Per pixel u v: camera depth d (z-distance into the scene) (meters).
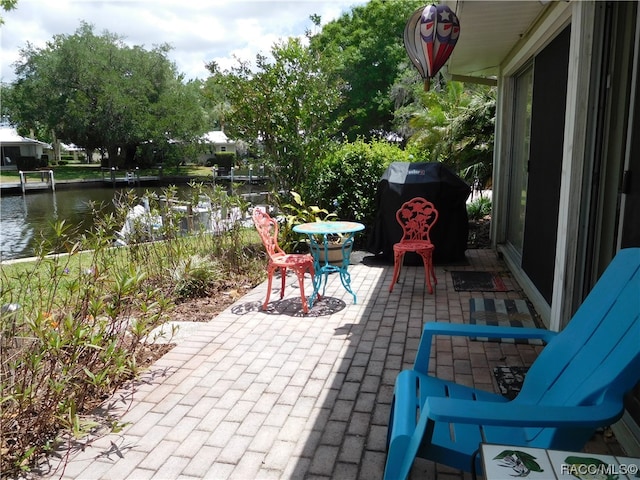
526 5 4.20
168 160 39.00
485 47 6.07
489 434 1.90
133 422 2.80
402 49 27.39
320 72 7.81
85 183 30.70
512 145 6.96
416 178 6.56
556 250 3.69
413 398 2.10
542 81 4.77
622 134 3.00
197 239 6.45
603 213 3.20
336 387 3.17
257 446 2.54
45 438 2.62
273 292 5.45
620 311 1.83
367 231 7.73
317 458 2.43
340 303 5.01
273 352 3.76
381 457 2.42
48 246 3.69
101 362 3.20
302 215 7.38
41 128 39.03
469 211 9.93
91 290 3.37
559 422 1.49
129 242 5.49
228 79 7.56
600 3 3.04
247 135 7.77
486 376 3.28
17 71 35.72
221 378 3.33
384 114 27.86
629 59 2.91
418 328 4.23
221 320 4.50
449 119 10.66
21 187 26.89
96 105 36.00
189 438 2.63
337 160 7.86
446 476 2.25
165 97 36.38
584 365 1.86
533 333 2.28
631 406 2.35
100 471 2.37
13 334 2.87
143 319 3.46
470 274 6.07
